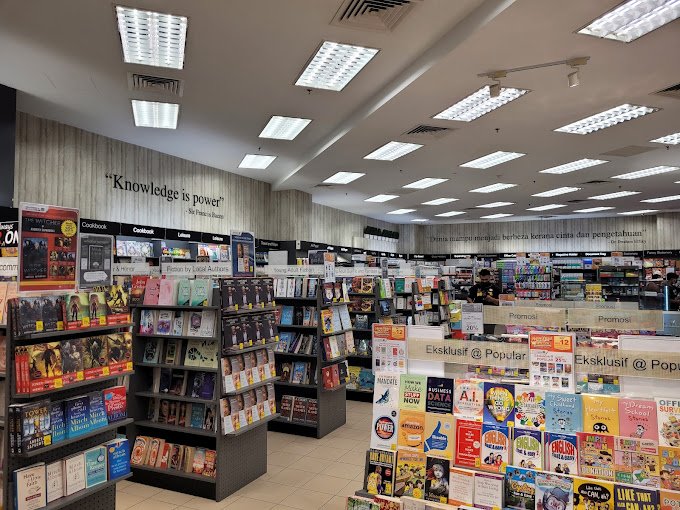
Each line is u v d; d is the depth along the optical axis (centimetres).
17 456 295
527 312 539
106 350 355
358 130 840
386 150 995
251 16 506
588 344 343
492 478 275
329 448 577
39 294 324
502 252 2309
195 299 462
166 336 473
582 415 272
